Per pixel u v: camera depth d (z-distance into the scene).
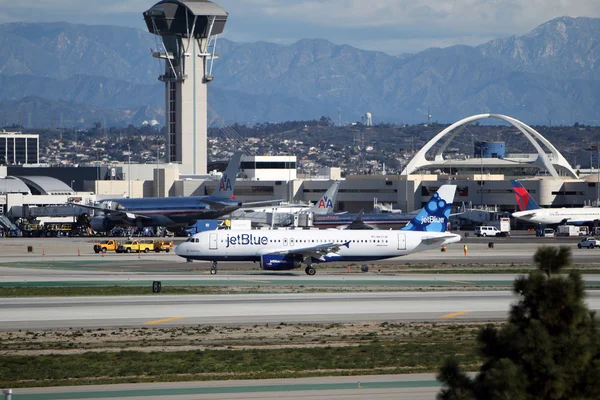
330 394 161.62
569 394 114.62
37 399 159.38
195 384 170.75
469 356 196.62
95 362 191.88
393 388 166.62
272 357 197.50
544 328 116.00
